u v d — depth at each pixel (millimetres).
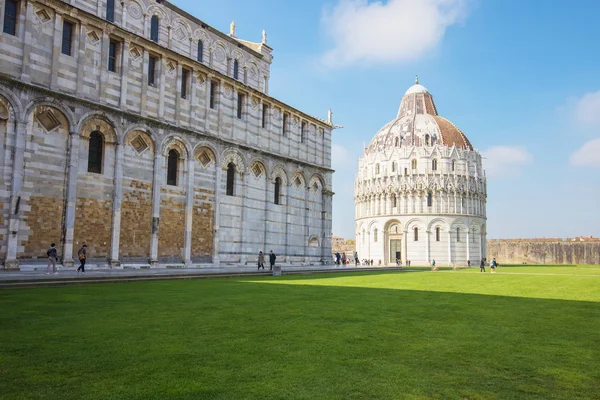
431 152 119125
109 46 36656
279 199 54125
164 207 40156
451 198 117500
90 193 34438
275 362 8820
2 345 9742
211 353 9383
